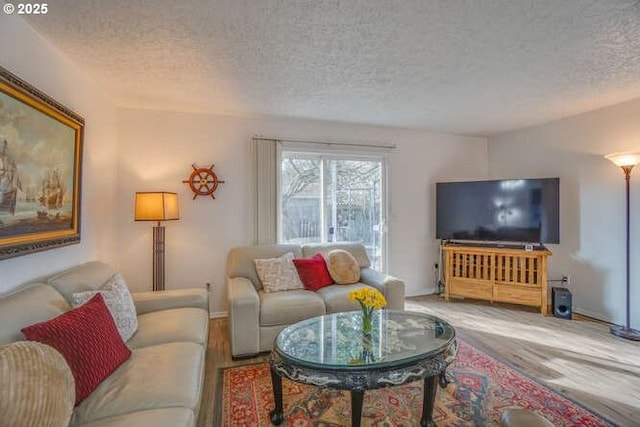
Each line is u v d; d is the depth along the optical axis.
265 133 3.84
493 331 3.21
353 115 3.75
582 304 3.74
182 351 1.79
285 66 2.48
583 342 2.94
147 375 1.52
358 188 4.29
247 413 1.96
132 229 3.39
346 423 1.86
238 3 1.72
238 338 2.63
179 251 3.54
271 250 3.46
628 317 3.14
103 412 1.27
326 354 1.78
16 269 1.77
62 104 2.26
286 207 3.97
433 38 2.09
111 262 3.18
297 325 2.23
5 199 1.64
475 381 2.26
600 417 1.88
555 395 2.10
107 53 2.25
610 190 3.48
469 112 3.69
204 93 3.02
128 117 3.38
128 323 1.97
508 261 3.92
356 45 2.17
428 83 2.83
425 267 4.65
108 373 1.50
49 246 2.00
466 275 4.20
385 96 3.14
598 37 2.08
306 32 2.01
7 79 1.63
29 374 1.04
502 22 1.91
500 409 1.96
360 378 1.62
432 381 1.77
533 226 3.94
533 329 3.26
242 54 2.28
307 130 4.00
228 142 3.70
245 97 3.13
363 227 4.32
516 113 3.73
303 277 3.23
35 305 1.55
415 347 1.86
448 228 4.45
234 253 3.34
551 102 3.35
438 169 4.70
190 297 2.58
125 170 3.36
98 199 2.87
